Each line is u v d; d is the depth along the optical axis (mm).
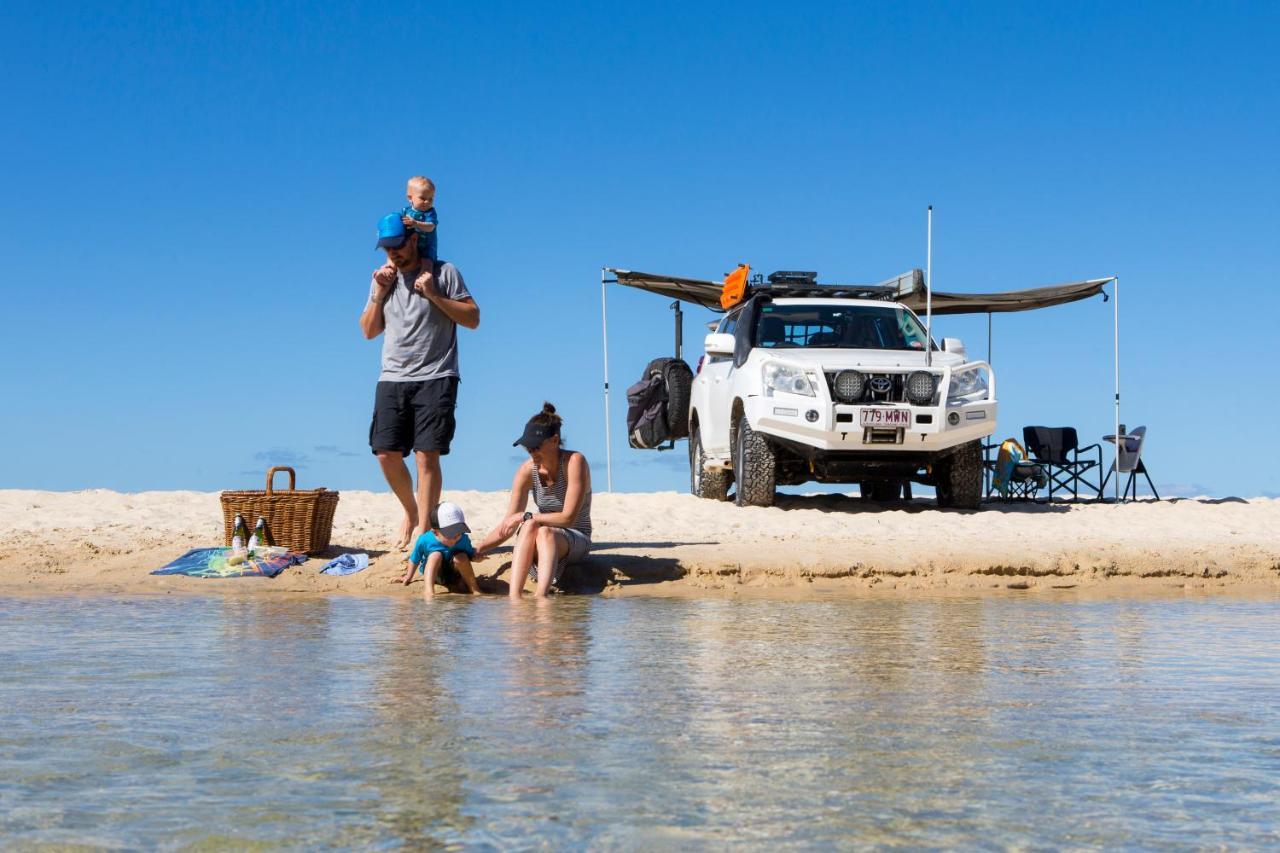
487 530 9266
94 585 7289
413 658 4035
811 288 13398
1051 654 4258
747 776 2342
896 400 11781
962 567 7801
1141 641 4691
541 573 6965
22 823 2021
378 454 7953
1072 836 1962
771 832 1976
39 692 3301
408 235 7656
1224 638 4816
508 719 2908
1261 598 7016
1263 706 3146
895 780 2314
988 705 3143
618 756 2512
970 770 2396
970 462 12273
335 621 5355
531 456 7320
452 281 7777
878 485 13984
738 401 12305
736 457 12406
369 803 2143
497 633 4848
